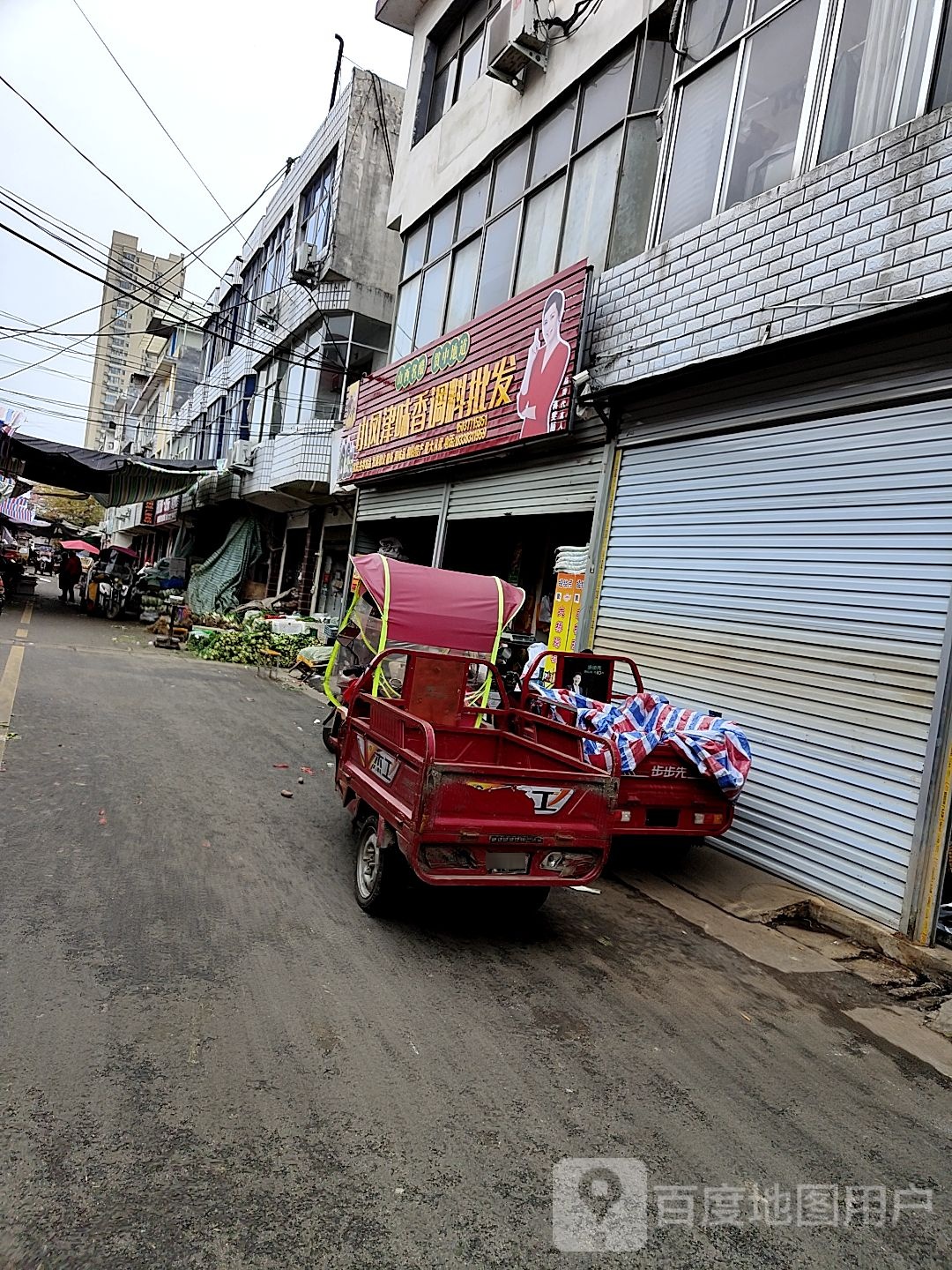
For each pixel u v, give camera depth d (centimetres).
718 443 722
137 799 621
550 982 412
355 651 898
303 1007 352
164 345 4431
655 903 561
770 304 644
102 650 1551
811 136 636
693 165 772
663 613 764
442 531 1245
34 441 2186
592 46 957
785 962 478
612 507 855
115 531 4894
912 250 535
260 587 2591
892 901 520
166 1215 228
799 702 611
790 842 604
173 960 378
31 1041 300
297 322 2048
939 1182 288
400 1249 227
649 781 569
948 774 497
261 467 2117
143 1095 278
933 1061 377
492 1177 261
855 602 576
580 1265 230
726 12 744
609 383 838
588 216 947
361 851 491
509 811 439
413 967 406
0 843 492
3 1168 237
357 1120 280
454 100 1364
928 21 552
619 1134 292
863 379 586
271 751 862
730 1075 344
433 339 1334
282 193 2297
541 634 1243
